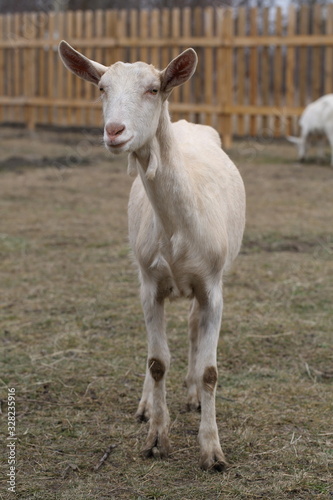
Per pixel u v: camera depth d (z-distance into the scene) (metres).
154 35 15.96
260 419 4.33
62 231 8.80
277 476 3.71
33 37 17.69
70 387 4.79
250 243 8.26
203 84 16.64
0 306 6.29
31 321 5.95
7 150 15.22
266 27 14.91
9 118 18.67
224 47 15.17
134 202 4.25
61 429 4.24
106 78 3.53
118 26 16.42
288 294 6.56
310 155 14.88
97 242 8.32
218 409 4.46
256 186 11.56
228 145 15.57
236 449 3.99
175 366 5.12
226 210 4.18
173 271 3.80
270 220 9.31
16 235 8.59
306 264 7.45
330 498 3.50
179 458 3.93
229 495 3.54
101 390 4.76
